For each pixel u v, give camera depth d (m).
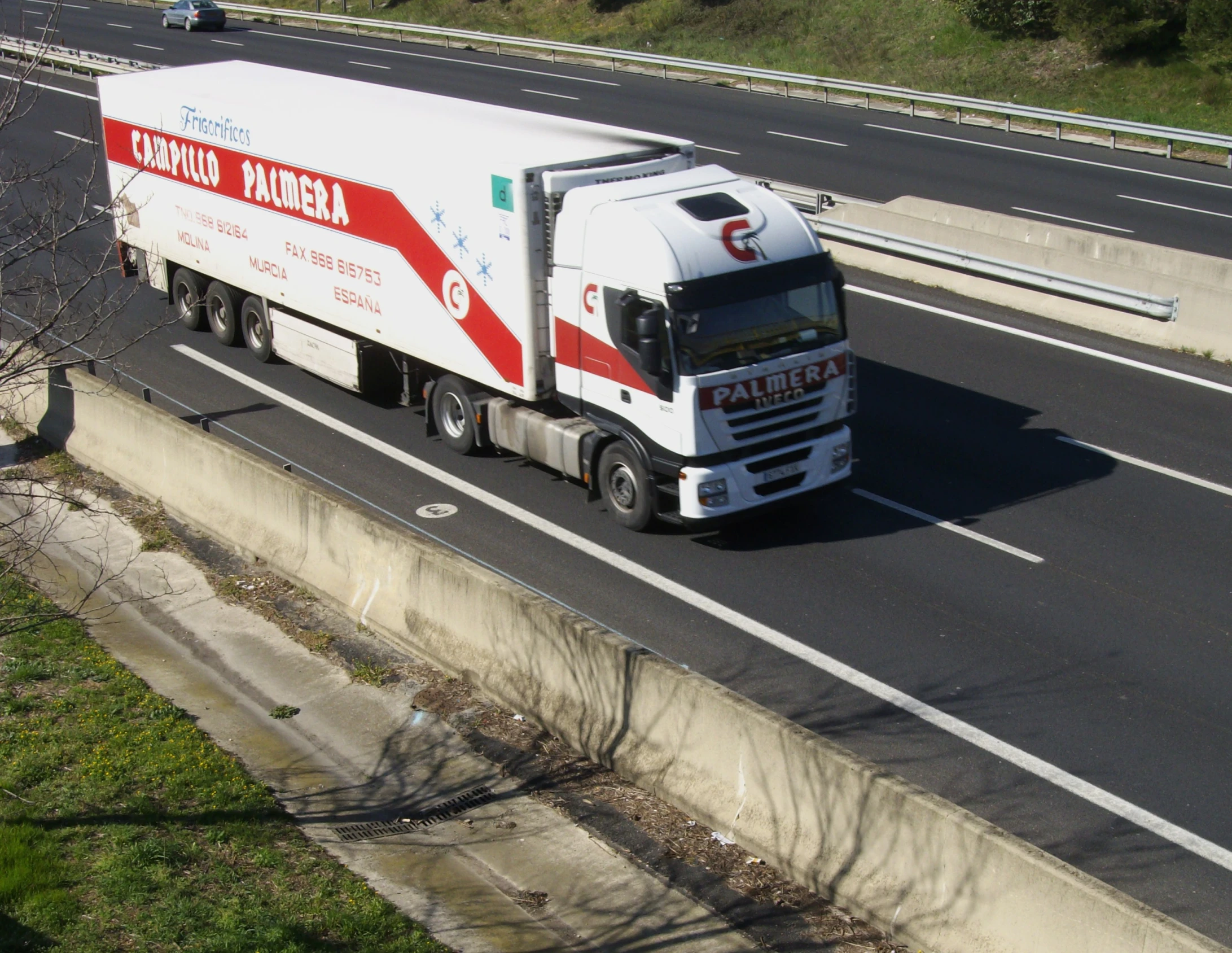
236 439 15.83
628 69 42.06
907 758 9.22
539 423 13.95
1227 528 12.99
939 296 20.94
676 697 8.54
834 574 12.19
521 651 9.82
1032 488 14.08
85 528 13.77
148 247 20.42
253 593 12.18
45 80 39.84
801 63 41.56
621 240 12.35
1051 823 8.47
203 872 7.70
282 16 54.12
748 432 12.46
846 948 7.12
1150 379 17.23
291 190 16.50
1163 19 35.59
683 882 7.84
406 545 10.92
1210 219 24.22
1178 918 7.55
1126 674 10.33
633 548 12.85
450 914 7.64
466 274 14.00
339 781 9.23
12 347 9.95
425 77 40.50
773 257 12.50
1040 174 28.25
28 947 6.71
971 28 39.91
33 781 8.65
